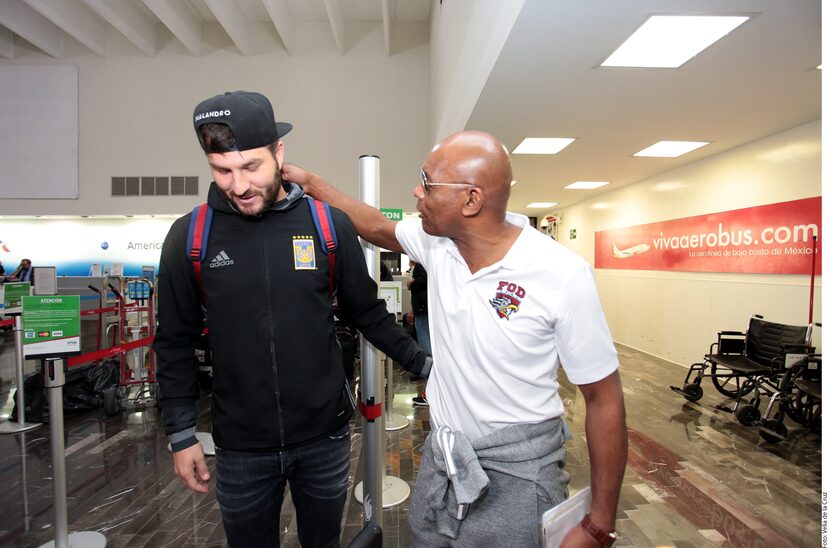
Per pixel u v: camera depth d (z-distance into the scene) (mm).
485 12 3041
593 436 906
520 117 3686
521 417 925
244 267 972
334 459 1088
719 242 4910
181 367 1004
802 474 2699
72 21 7766
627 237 6980
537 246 898
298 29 8820
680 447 3098
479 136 890
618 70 2771
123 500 2400
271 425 1001
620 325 7266
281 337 983
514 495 913
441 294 1001
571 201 8898
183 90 8820
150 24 8641
